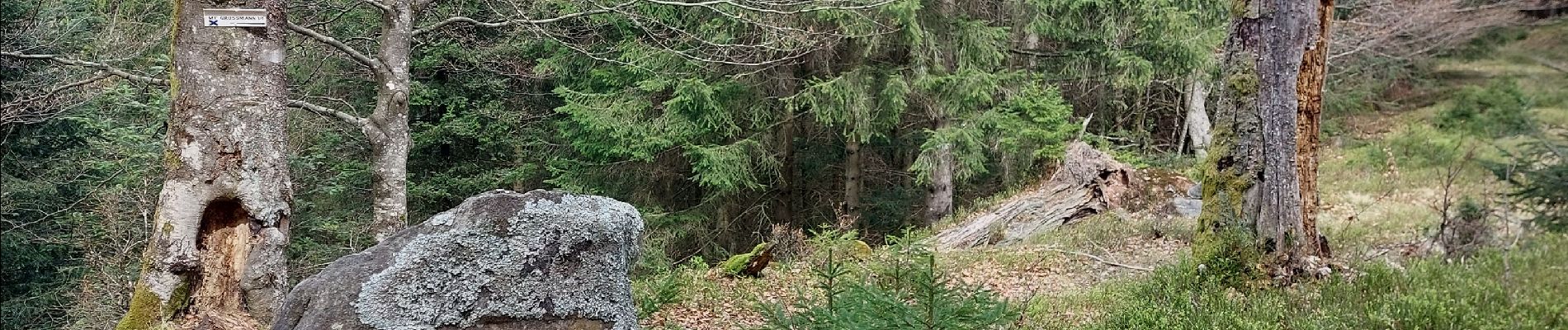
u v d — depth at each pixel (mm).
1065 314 7426
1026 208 13148
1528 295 6195
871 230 19391
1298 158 8047
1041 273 9914
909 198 19641
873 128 16000
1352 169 16391
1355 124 22047
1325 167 17281
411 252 3701
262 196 6305
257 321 6215
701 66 14211
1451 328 5668
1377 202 12383
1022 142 16141
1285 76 7547
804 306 5539
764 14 13781
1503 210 9023
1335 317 6086
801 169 19953
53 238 12586
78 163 13000
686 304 8844
